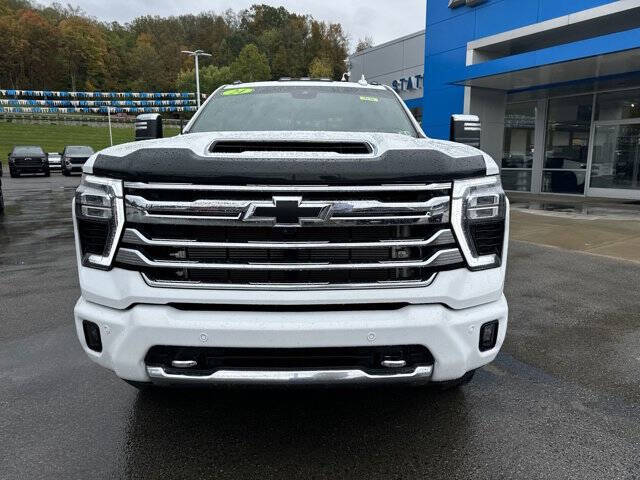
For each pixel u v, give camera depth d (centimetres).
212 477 254
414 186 241
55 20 13175
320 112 407
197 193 239
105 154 261
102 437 288
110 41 13212
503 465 263
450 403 325
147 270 246
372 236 244
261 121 398
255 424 301
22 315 496
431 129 1811
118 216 246
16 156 2995
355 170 237
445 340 249
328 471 258
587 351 408
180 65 12888
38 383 354
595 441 284
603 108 1483
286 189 236
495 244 262
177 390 342
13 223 1123
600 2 1269
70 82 12412
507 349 412
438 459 268
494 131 1641
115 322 250
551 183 1647
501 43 1524
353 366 250
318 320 241
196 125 397
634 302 532
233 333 240
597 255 745
